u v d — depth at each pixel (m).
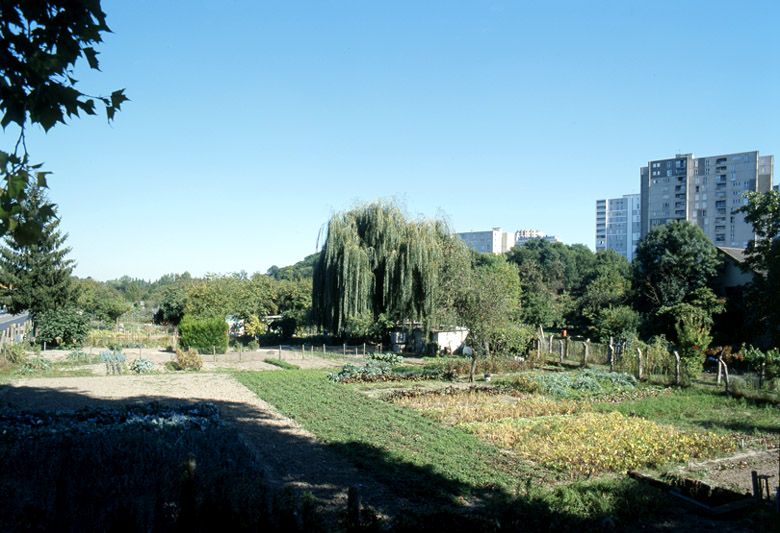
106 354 33.12
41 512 8.09
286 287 53.53
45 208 5.64
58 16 5.73
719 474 13.08
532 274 77.19
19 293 44.03
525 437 15.47
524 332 33.22
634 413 19.38
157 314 62.44
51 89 5.54
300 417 17.77
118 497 10.10
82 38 5.88
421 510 9.49
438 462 13.13
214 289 48.47
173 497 9.87
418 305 38.44
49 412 16.06
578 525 8.80
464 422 17.59
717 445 15.05
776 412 20.03
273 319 52.50
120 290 119.75
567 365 33.03
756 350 27.66
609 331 40.31
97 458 11.21
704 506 10.38
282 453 13.70
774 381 23.25
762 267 29.25
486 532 8.09
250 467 11.71
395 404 20.52
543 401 21.14
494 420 18.00
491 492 11.27
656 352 27.77
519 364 31.19
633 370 28.39
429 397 21.80
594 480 12.04
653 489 11.23
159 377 27.66
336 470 12.46
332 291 38.78
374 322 41.62
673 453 14.18
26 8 5.65
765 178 103.81
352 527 7.50
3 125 5.55
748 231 103.88
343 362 34.62
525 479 12.09
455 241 40.34
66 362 31.44
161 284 128.12
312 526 7.59
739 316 36.78
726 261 42.50
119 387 24.30
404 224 39.97
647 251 46.22
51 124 5.67
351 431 15.95
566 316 58.78
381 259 39.44
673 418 18.95
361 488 11.29
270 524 7.38
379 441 14.94
